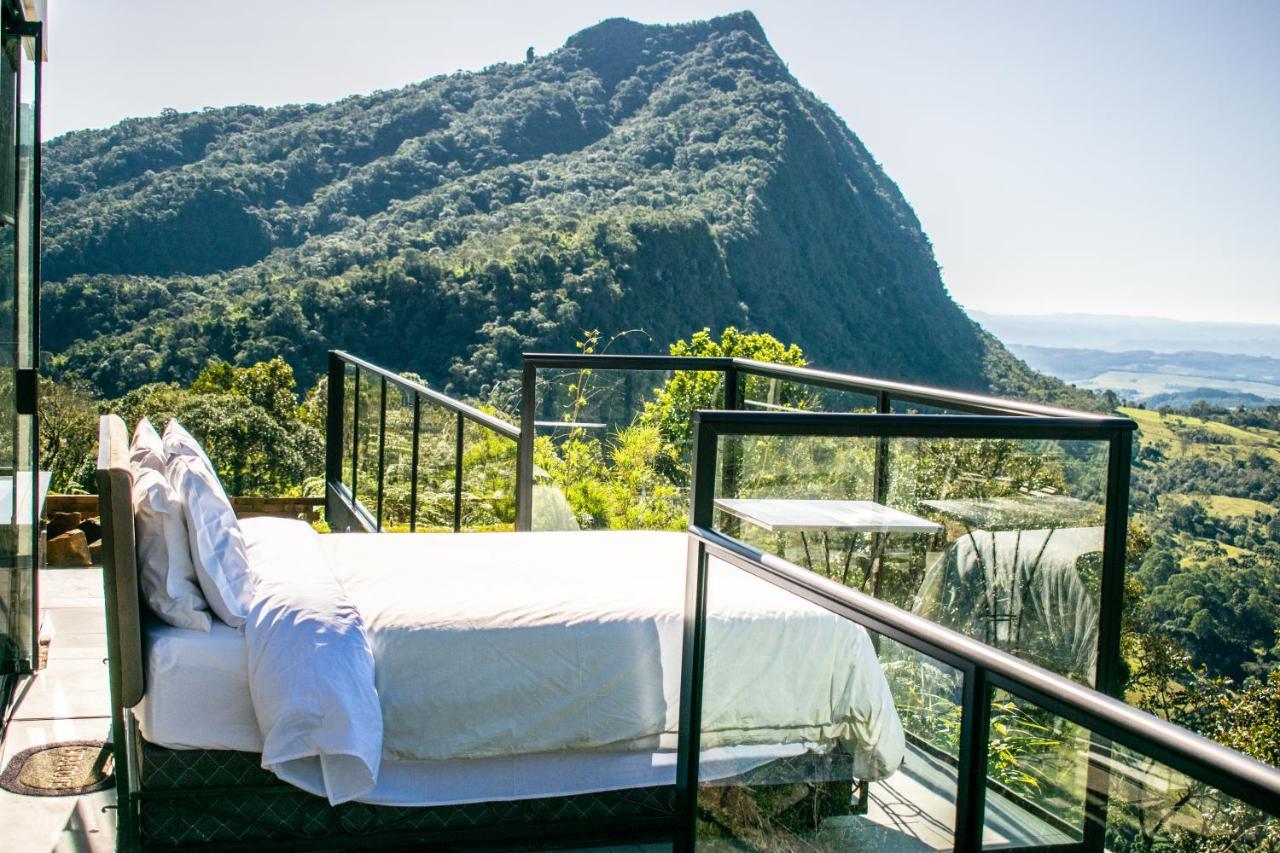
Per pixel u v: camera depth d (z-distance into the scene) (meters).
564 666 2.80
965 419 3.06
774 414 2.87
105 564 2.50
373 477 7.08
